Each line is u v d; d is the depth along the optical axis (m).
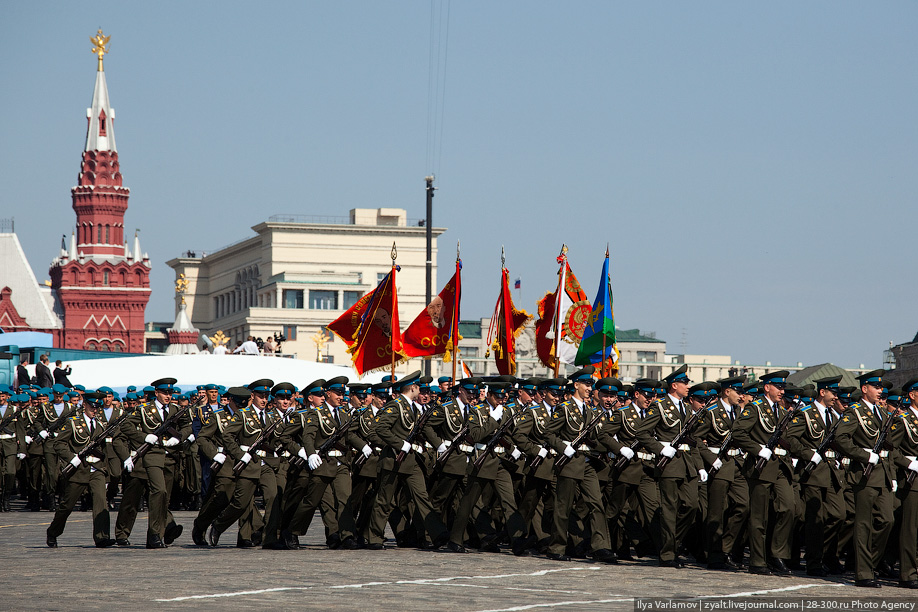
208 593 31.25
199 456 66.38
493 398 43.03
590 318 66.06
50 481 66.94
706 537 39.56
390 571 36.16
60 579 34.16
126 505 44.47
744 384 39.69
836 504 37.97
